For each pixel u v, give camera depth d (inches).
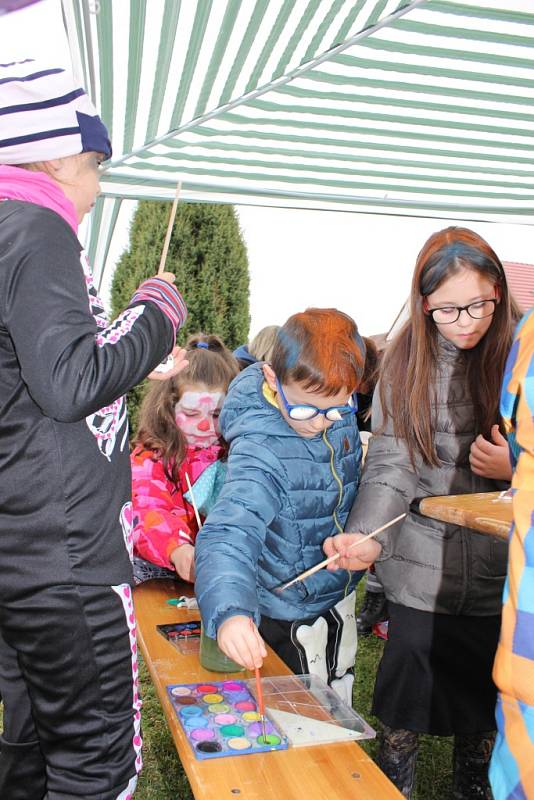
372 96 102.6
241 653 52.3
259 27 81.8
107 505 49.4
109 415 50.5
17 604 47.9
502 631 39.0
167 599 84.2
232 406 70.4
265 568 70.4
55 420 47.1
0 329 46.5
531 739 36.6
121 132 103.5
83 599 47.8
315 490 69.3
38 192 49.6
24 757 55.1
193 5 75.6
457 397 72.8
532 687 36.7
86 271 52.5
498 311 70.9
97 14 73.4
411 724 73.4
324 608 73.8
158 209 325.1
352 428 75.6
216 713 56.1
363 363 65.4
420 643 73.4
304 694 59.8
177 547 84.0
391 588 75.7
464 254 67.6
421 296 71.0
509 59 94.3
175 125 102.6
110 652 49.1
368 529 69.2
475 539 72.4
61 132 50.1
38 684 49.2
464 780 76.2
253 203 136.4
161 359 52.0
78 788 49.1
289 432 68.1
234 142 114.2
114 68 85.8
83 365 44.6
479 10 83.4
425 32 87.9
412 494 73.0
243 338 342.6
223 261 333.7
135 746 51.6
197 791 46.4
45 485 47.2
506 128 114.0
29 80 49.3
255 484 64.1
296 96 101.0
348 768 49.4
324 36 85.2
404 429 72.4
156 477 89.9
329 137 115.1
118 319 50.1
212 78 90.8
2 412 47.4
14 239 45.9
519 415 39.5
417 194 140.6
